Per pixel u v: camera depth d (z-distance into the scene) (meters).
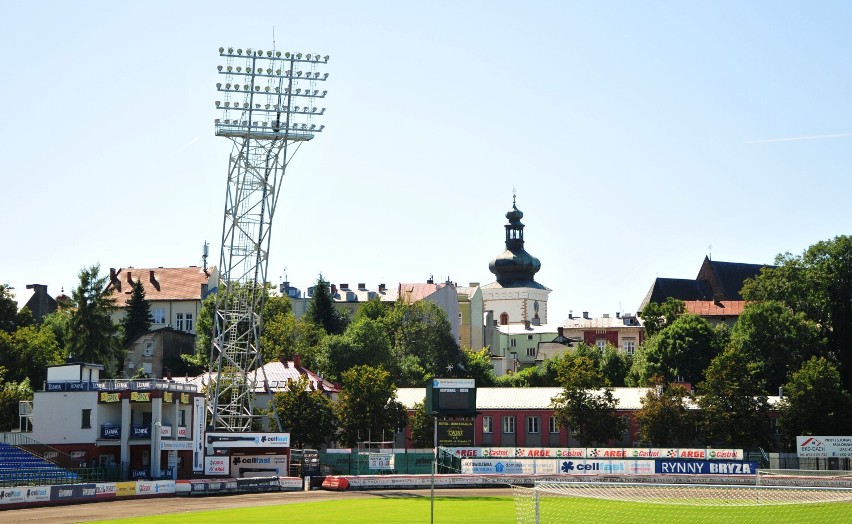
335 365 196.38
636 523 80.56
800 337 181.38
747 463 129.75
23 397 140.00
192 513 85.19
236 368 138.88
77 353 175.75
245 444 126.25
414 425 151.75
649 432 148.62
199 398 128.62
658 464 130.00
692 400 151.88
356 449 144.12
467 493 110.44
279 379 159.88
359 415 145.38
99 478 112.06
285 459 127.06
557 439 158.62
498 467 128.25
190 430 126.38
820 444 136.75
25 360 159.88
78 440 118.88
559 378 153.88
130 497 100.31
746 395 147.12
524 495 103.69
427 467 131.25
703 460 130.62
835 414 148.12
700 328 189.88
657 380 162.25
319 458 132.62
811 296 198.50
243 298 134.62
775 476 121.94
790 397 149.25
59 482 106.25
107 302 179.25
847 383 187.12
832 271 199.50
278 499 100.75
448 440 133.88
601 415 149.75
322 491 112.44
